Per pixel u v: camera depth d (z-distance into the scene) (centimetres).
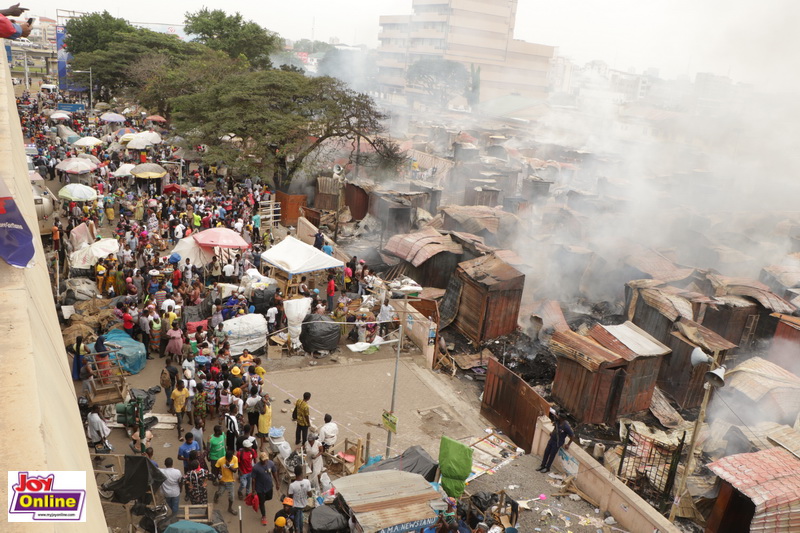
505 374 1766
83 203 3119
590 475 1446
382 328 2220
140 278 2178
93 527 390
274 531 1127
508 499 1356
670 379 2044
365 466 1403
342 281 2616
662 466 1580
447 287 2600
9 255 557
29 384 380
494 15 13325
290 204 3594
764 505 1205
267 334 2050
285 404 1758
